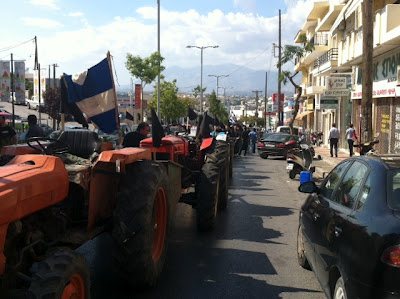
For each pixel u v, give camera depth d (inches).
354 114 1087.0
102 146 230.8
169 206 213.5
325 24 1339.8
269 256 245.6
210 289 195.6
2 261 118.3
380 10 706.8
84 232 172.4
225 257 242.4
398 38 648.4
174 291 192.4
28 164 150.7
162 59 1285.7
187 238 281.6
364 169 159.9
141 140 319.3
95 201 178.4
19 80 1259.8
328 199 182.7
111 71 285.9
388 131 814.5
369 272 122.4
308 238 194.9
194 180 324.2
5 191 121.9
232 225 318.7
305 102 2112.5
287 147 937.5
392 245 119.6
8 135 353.1
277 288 197.9
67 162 194.1
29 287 117.9
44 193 140.2
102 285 198.1
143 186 181.8
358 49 847.7
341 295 140.9
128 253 173.5
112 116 288.2
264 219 340.8
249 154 1164.5
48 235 154.2
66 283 124.0
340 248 143.1
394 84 745.0
